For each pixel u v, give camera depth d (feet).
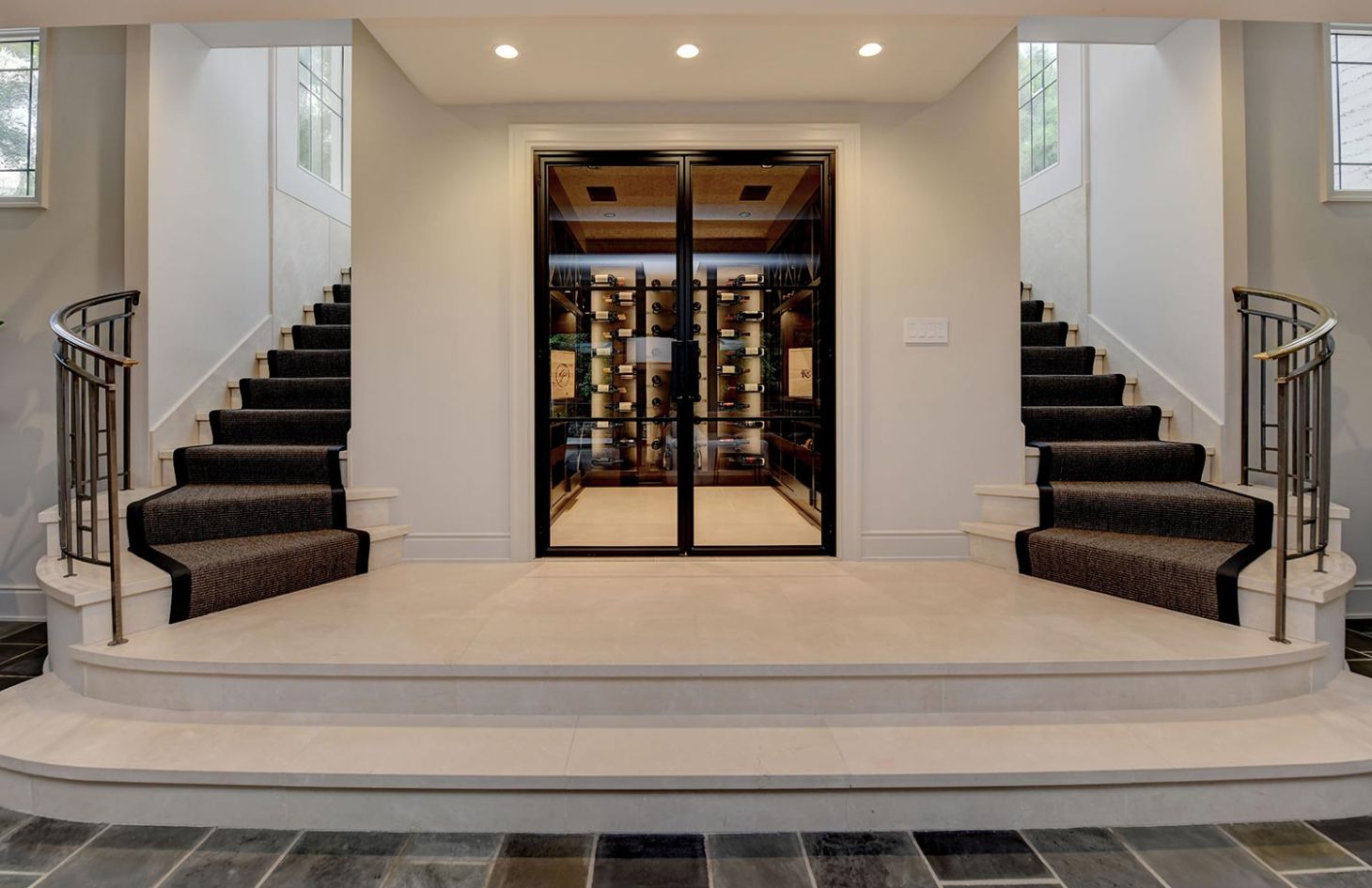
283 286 14.42
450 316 10.70
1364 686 7.07
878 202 10.74
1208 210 10.82
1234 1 7.31
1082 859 5.27
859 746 5.96
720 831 5.61
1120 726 6.27
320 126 16.31
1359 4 7.30
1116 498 9.65
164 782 5.57
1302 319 10.93
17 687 7.04
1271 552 8.32
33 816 5.76
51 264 10.87
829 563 10.64
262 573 8.53
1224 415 10.56
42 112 10.82
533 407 10.78
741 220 11.12
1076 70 14.28
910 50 9.10
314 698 6.52
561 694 6.52
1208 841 5.47
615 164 10.85
